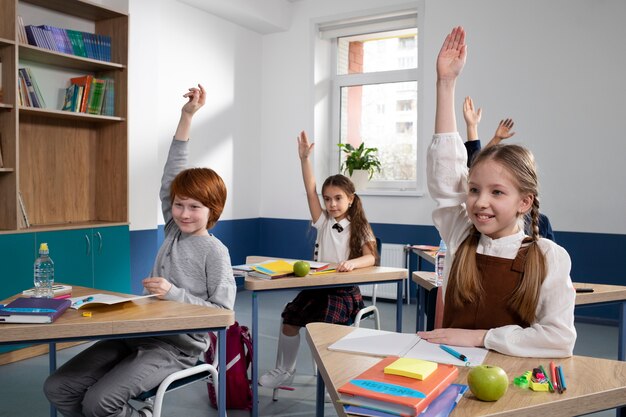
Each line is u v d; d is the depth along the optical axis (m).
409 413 0.91
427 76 5.03
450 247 1.45
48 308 1.50
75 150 3.97
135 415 1.64
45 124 3.77
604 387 1.07
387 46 5.46
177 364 1.71
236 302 5.04
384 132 5.50
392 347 1.31
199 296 1.90
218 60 5.22
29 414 2.51
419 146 5.10
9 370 3.12
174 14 4.71
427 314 2.21
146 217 4.26
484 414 0.94
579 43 4.44
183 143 2.18
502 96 4.72
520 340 1.24
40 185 3.76
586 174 4.45
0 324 1.45
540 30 4.57
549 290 1.26
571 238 4.50
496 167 1.25
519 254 1.31
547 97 4.56
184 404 2.66
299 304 2.70
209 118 5.14
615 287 2.41
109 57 3.88
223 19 5.27
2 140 3.26
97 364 1.75
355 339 1.39
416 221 5.11
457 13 4.87
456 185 1.45
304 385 2.93
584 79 4.43
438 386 0.99
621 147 4.32
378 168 5.40
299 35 5.65
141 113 4.18
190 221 1.92
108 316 1.54
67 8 3.73
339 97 5.73
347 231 2.96
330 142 5.79
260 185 5.90
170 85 4.69
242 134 5.59
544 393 1.04
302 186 5.65
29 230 3.30
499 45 4.71
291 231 5.72
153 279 1.76
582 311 4.47
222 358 1.64
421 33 5.04
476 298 1.34
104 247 3.77
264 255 5.90
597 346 3.73
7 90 3.23
